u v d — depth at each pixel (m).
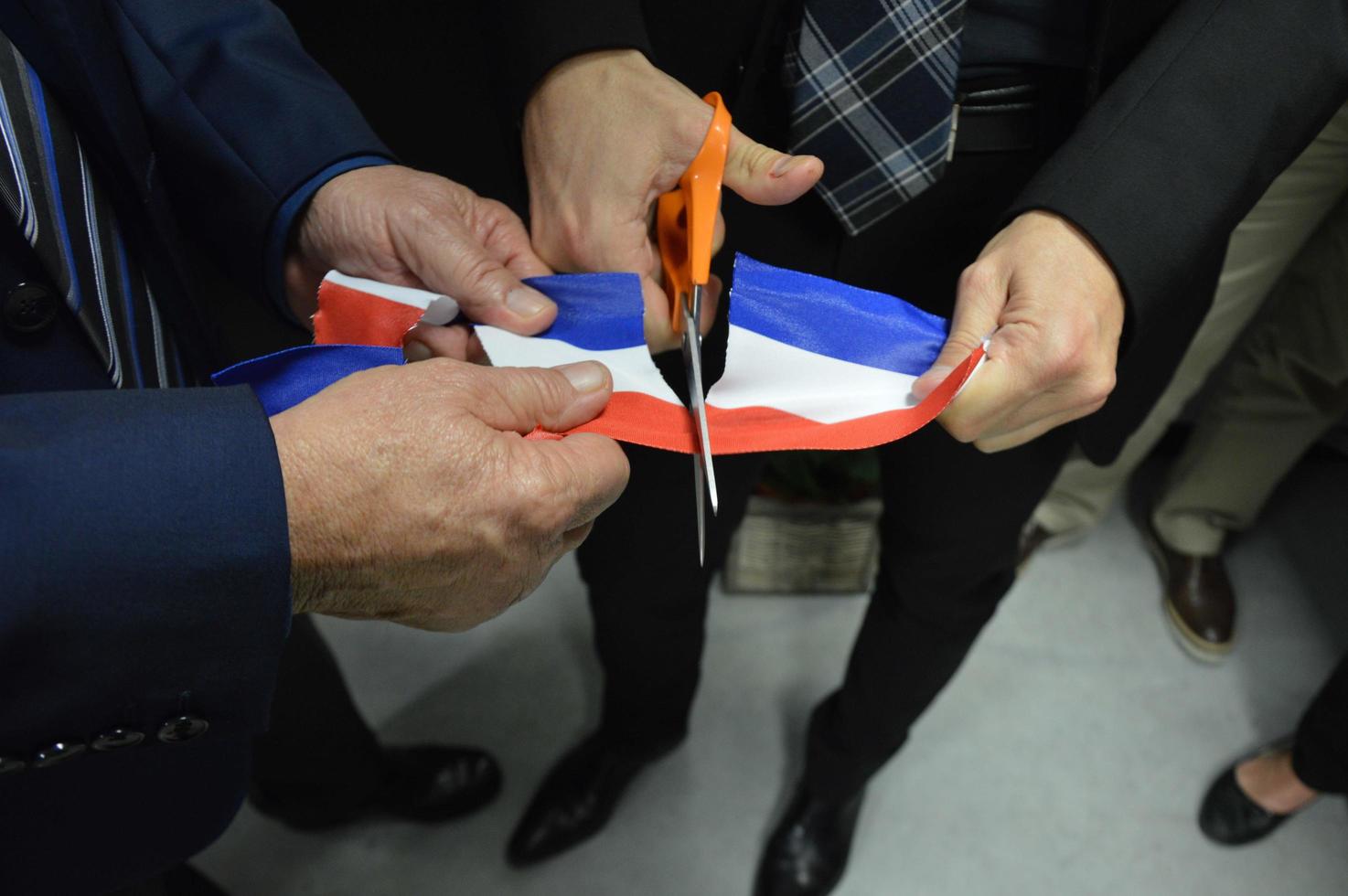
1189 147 0.50
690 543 0.86
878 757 1.07
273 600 0.39
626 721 1.13
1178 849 1.23
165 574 0.37
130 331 0.55
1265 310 1.38
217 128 0.58
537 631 1.41
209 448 0.37
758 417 0.48
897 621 0.91
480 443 0.42
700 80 0.65
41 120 0.49
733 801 1.27
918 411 0.47
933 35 0.54
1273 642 1.42
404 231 0.55
